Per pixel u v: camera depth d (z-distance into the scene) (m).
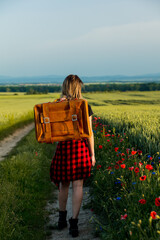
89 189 4.04
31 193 4.05
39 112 2.52
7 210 3.14
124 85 140.50
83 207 3.48
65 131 2.48
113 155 4.53
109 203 3.14
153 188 2.69
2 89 166.88
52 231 2.86
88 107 2.61
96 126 8.20
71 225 2.69
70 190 4.32
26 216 3.19
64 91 2.70
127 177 3.49
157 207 2.39
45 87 163.25
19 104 43.47
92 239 2.60
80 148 2.64
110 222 2.64
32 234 2.73
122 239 2.33
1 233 2.57
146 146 5.20
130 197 2.76
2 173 4.63
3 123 13.96
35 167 5.27
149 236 2.15
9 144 9.95
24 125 16.16
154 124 8.22
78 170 2.63
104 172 3.93
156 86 135.38
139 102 48.41
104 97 70.38
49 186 4.59
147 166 2.68
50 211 3.46
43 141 2.49
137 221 2.31
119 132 7.75
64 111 2.47
